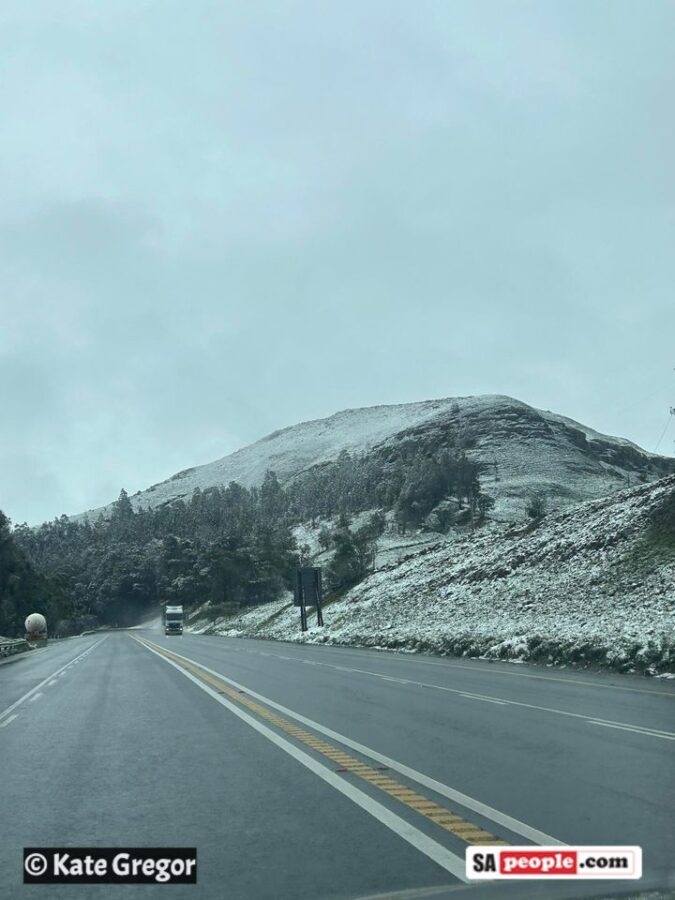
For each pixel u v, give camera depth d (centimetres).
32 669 3522
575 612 4256
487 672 2783
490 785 945
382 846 709
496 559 6694
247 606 14250
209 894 600
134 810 866
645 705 1727
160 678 2744
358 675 2753
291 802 882
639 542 5003
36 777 1060
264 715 1666
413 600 6775
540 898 567
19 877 657
